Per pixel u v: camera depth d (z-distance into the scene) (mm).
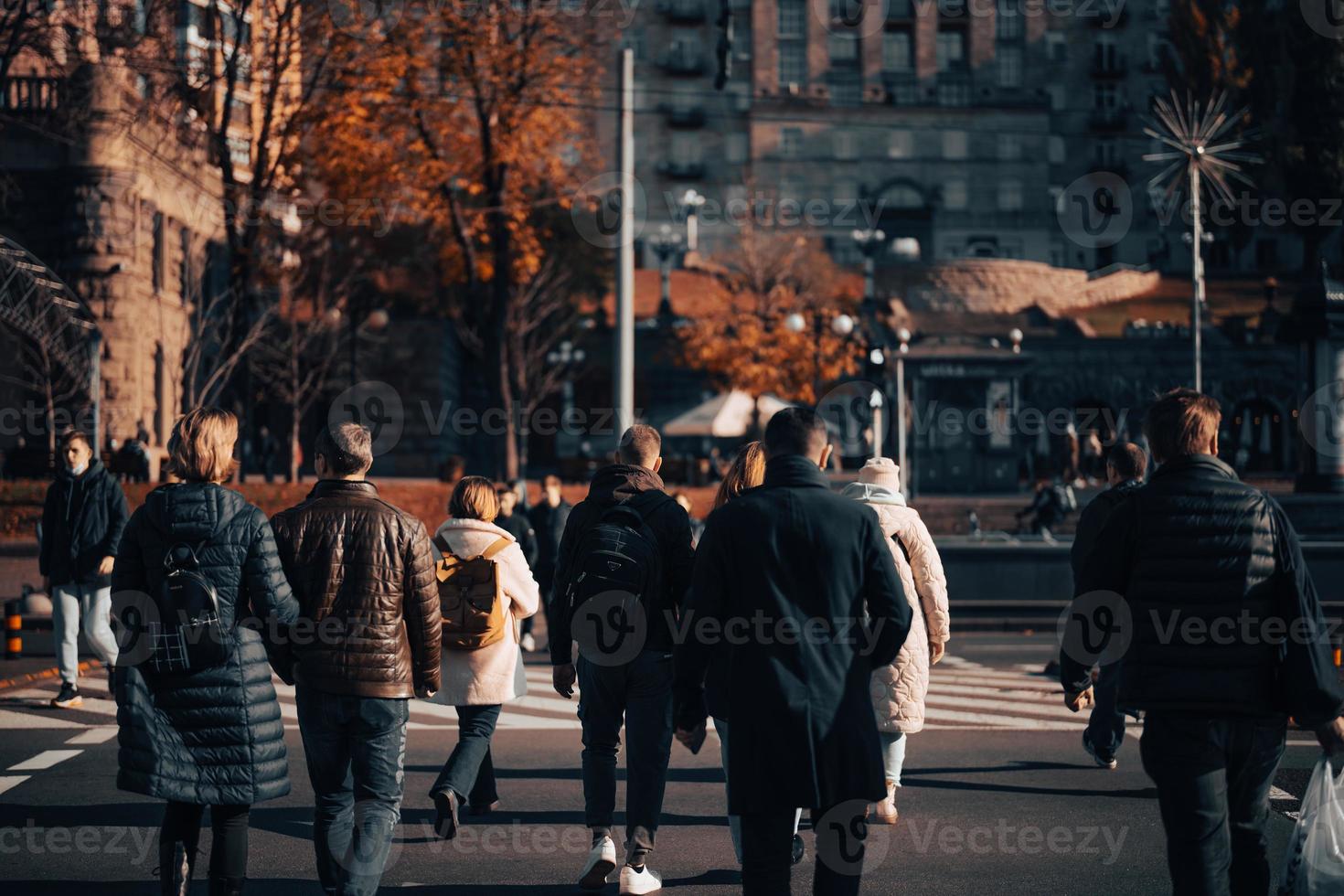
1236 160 68312
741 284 65000
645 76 86750
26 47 30891
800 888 6426
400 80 29922
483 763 7938
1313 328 28828
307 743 5738
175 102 36750
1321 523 27594
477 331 32250
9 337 35906
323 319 41969
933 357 42188
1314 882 5191
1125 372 58188
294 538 5711
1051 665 14031
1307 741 10352
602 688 6492
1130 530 4871
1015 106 86562
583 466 51969
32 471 32625
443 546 7414
